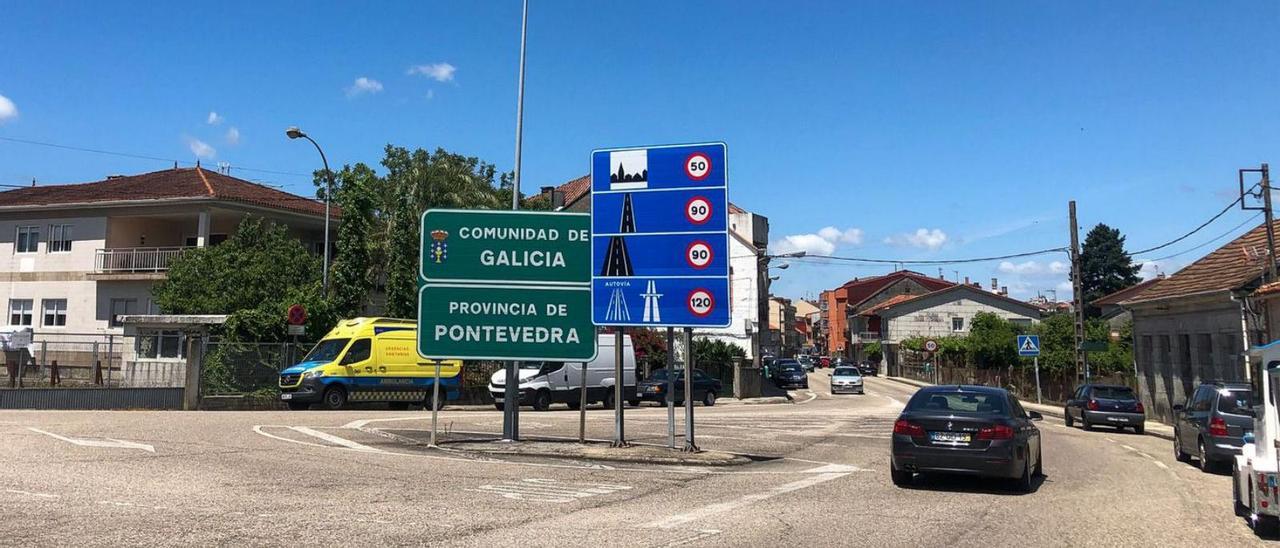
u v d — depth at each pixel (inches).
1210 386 604.4
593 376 1228.5
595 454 575.5
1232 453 550.9
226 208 1524.4
